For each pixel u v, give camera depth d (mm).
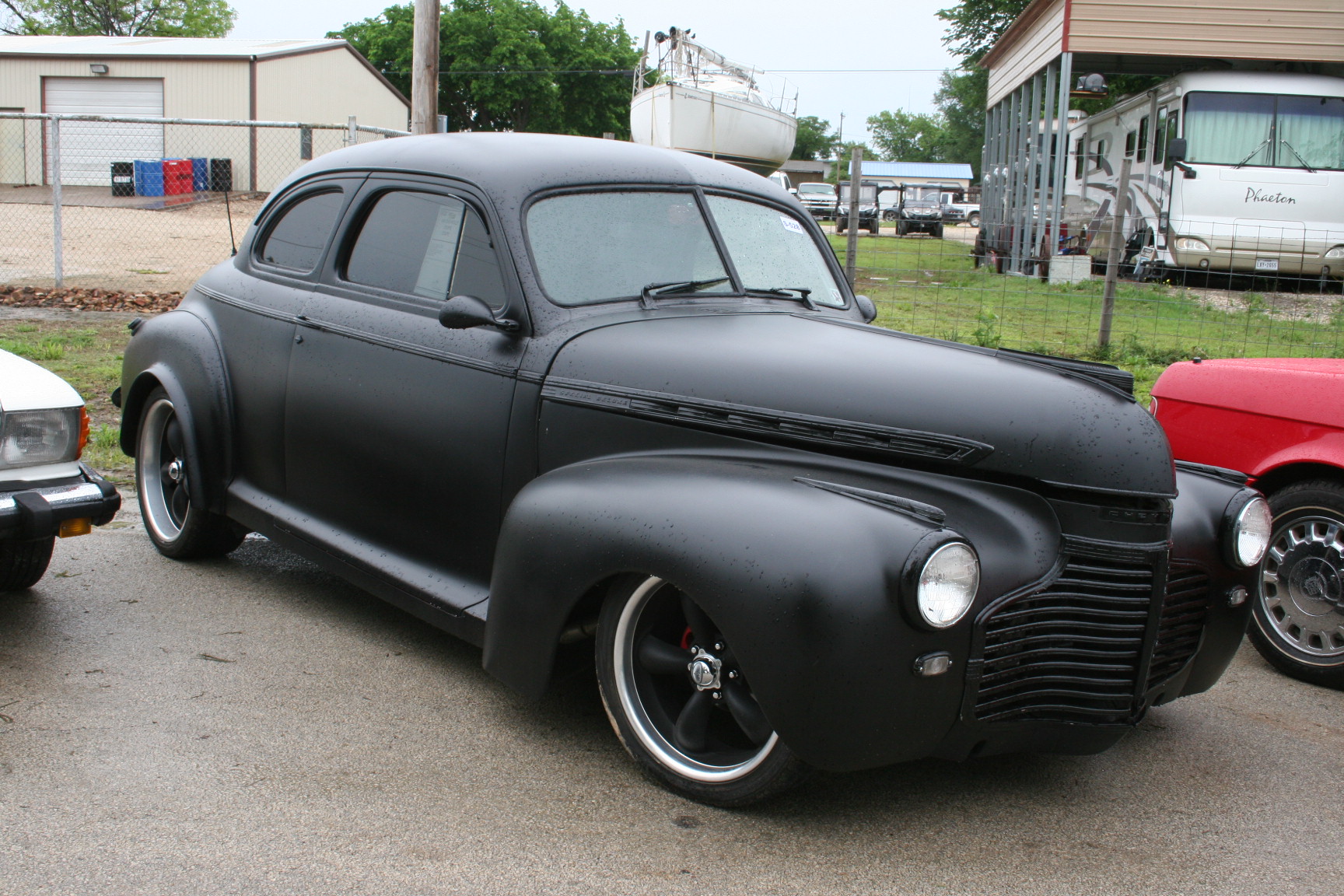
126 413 4914
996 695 2707
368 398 3779
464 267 3586
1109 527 2754
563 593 2951
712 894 2498
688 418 3035
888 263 21438
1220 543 3186
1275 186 16250
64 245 17375
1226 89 16328
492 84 56375
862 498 2668
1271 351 10680
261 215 4664
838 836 2787
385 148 4156
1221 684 4059
